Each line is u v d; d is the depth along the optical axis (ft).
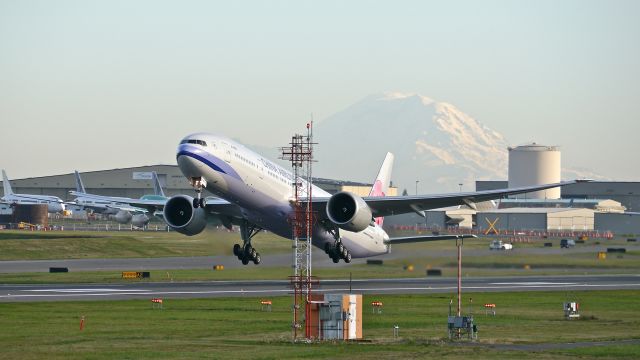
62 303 518.78
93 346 359.46
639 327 442.50
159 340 379.55
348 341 381.19
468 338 393.50
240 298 558.97
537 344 374.02
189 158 520.01
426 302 553.64
